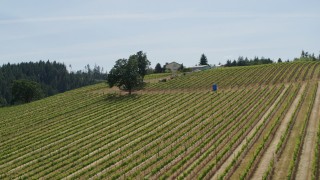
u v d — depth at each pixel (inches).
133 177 1690.5
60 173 1910.7
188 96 3828.7
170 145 2156.7
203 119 2674.7
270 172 1482.5
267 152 1797.5
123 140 2411.4
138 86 4478.3
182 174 1643.7
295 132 2079.2
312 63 5354.3
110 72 4252.0
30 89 5605.3
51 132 2955.2
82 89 5497.1
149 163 1825.8
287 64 5502.0
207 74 5329.7
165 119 2901.1
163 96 3998.5
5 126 3432.6
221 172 1620.3
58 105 4254.4
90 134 2751.0
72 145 2479.1
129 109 3506.4
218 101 3400.6
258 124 2381.9
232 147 1941.4
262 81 4301.2
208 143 2075.5
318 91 3294.8
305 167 1550.2
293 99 3038.9
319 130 1951.3
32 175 1926.7
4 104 7057.1
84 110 3730.3
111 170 1791.3
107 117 3277.6
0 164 2255.2
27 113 4001.0
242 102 3169.3
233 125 2436.0
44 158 2240.4
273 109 2608.3
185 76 5374.0
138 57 4645.7
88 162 2001.7
